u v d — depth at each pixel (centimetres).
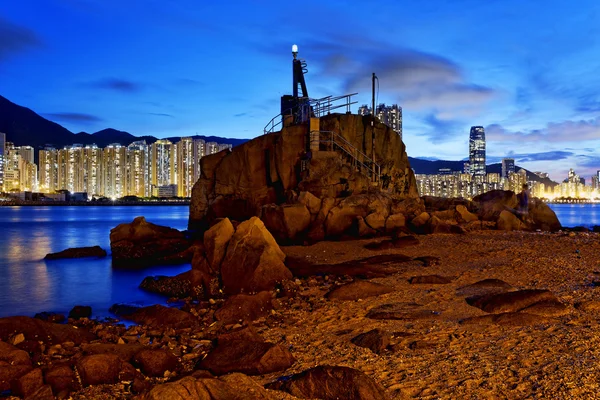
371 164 3619
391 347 906
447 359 822
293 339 1031
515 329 977
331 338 1016
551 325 988
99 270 2447
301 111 3919
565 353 809
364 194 3009
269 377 800
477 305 1194
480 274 1606
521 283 1446
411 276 1650
